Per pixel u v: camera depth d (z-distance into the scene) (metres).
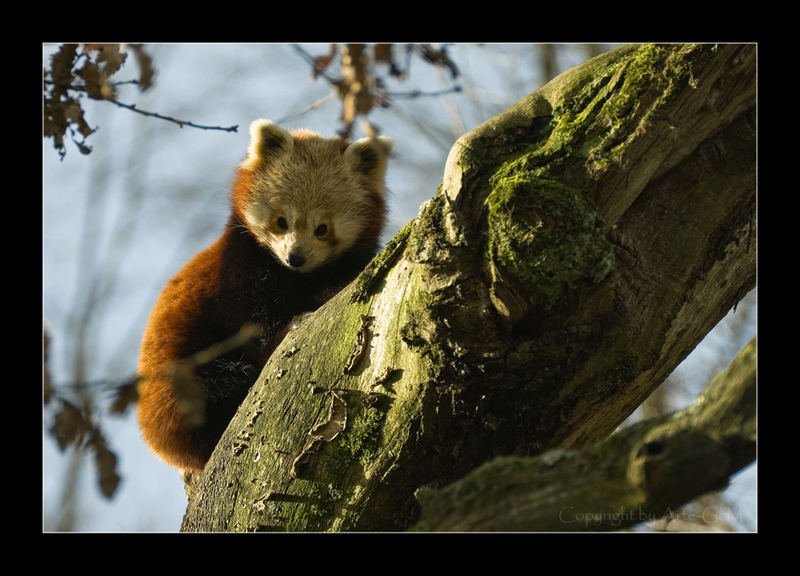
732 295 7.30
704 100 6.61
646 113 6.58
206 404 12.77
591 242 6.32
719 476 5.00
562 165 6.65
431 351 6.88
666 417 5.43
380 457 7.25
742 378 5.18
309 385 7.73
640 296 6.86
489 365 6.78
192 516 8.40
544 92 7.20
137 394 6.78
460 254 6.55
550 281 6.36
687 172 6.92
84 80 9.34
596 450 5.48
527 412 7.01
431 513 5.68
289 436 7.65
